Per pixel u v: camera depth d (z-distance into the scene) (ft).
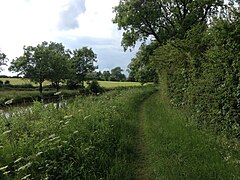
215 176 22.63
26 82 253.44
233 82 29.60
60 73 243.40
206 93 36.94
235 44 29.35
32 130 27.30
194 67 43.55
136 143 34.94
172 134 36.73
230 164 24.93
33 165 21.04
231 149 28.73
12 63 238.89
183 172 23.82
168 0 141.59
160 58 79.87
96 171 23.56
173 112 56.65
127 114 52.60
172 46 61.21
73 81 273.95
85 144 26.12
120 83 267.18
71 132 27.89
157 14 141.28
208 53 34.73
